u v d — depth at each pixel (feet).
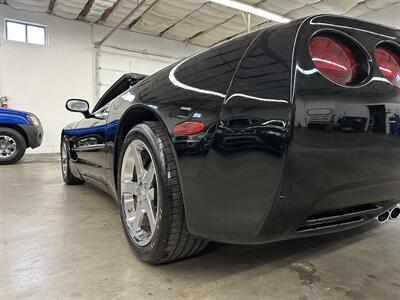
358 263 4.34
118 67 30.89
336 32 3.30
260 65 3.19
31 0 24.49
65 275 4.01
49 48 27.32
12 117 17.35
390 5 23.70
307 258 4.50
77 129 8.80
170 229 3.78
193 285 3.75
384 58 3.65
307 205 3.17
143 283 3.79
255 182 3.04
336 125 2.99
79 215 6.80
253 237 3.26
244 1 21.93
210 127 3.33
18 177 12.46
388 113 3.33
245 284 3.77
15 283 3.81
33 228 5.89
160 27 30.42
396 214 4.90
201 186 3.43
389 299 3.46
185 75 4.08
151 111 4.26
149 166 4.33
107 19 28.71
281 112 2.86
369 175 3.38
